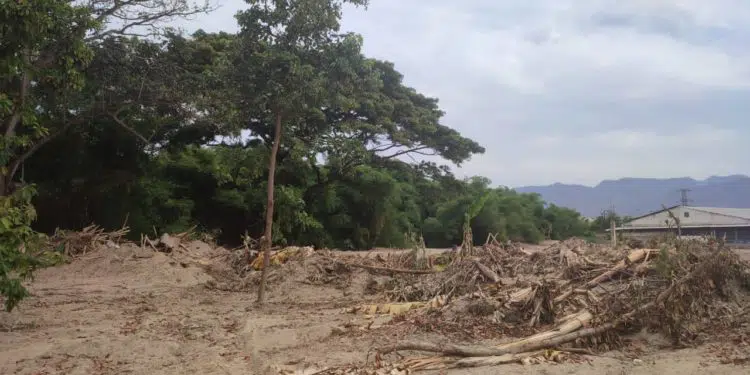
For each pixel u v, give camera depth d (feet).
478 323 27.73
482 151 126.52
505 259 44.16
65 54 45.32
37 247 27.99
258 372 22.43
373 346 25.09
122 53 73.72
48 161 88.79
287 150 99.40
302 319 32.73
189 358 24.89
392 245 123.13
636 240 41.88
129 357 24.91
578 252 40.52
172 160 103.35
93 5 70.18
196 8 77.15
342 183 111.55
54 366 23.38
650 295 27.78
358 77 40.09
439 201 144.25
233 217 108.47
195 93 79.30
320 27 38.06
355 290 44.42
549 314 27.50
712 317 27.02
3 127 58.29
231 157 67.05
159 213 96.17
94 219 92.94
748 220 156.87
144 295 42.39
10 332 29.50
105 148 92.68
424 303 35.50
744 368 20.35
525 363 21.74
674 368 20.88
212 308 37.88
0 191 65.57
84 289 44.09
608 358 22.63
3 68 27.96
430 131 119.34
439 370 21.26
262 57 37.35
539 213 182.29
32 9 27.68
